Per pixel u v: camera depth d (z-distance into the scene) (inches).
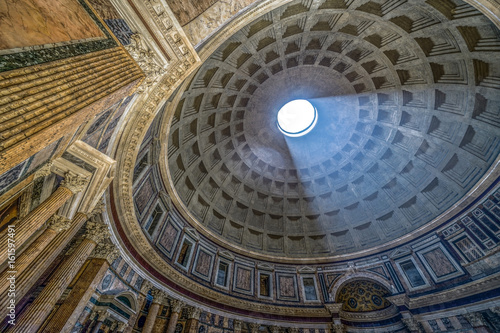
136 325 460.1
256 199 972.6
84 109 164.7
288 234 952.3
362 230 898.7
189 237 705.6
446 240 681.0
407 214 817.5
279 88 816.9
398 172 841.5
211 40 356.5
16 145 123.2
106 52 220.5
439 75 633.0
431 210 758.5
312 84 820.6
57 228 286.4
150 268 526.0
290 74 775.7
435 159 749.9
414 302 657.0
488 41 495.5
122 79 222.1
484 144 639.1
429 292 646.5
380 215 870.4
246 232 912.9
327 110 912.3
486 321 529.3
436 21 527.8
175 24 279.0
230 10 319.3
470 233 637.9
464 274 609.6
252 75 729.0
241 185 948.0
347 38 651.5
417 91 698.2
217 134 813.9
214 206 865.5
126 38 259.0
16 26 141.1
